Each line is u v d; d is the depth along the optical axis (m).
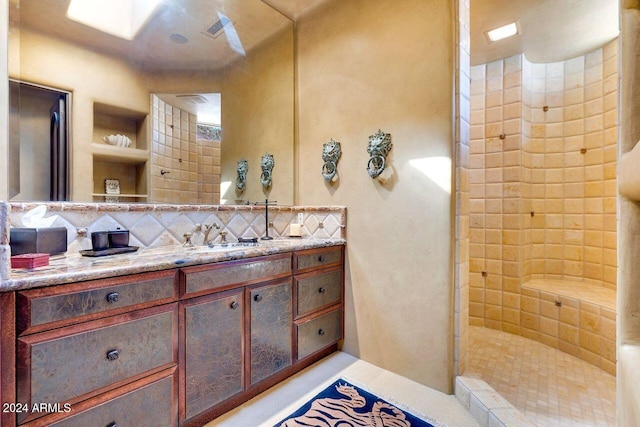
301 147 2.44
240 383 1.54
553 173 2.73
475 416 1.51
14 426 0.90
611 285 2.43
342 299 2.17
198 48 1.96
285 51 2.40
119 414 1.12
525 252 2.71
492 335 2.60
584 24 2.20
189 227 1.89
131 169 1.67
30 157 1.35
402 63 1.89
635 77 0.64
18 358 0.91
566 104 2.68
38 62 1.38
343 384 1.80
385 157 1.95
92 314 1.06
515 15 2.10
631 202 0.64
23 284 0.91
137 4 1.70
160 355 1.24
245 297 1.57
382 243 1.99
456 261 1.71
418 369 1.82
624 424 0.59
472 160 2.83
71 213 1.45
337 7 2.20
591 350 2.12
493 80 2.75
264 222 2.30
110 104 1.60
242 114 2.18
